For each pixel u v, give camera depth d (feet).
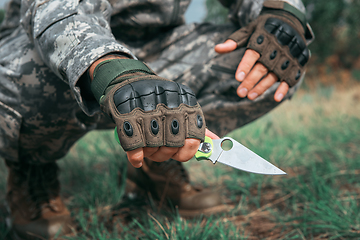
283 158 6.40
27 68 2.99
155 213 4.34
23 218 3.82
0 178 5.67
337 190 4.61
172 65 3.85
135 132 1.90
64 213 4.02
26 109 3.07
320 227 3.69
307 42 3.55
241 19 3.63
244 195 5.01
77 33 2.35
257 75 2.94
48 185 4.01
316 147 7.12
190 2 3.90
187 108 2.02
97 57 2.20
